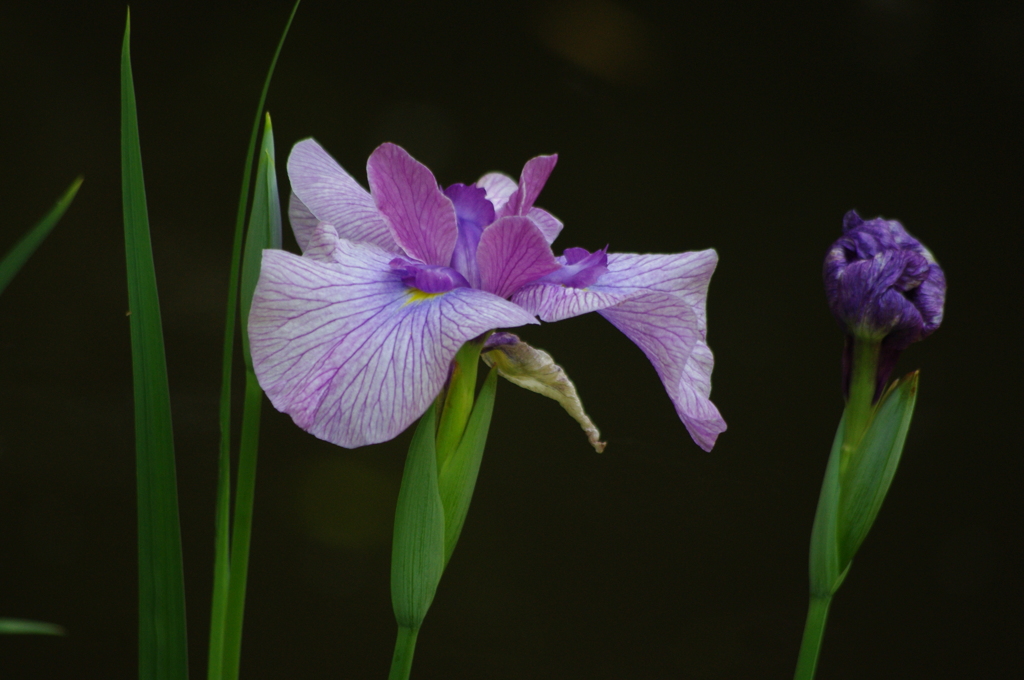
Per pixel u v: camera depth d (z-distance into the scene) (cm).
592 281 134
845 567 135
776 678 228
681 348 132
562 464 250
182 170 269
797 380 262
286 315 128
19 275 253
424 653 228
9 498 233
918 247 135
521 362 136
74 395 246
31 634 222
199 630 234
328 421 127
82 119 269
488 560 240
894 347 135
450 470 132
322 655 228
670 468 250
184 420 243
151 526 131
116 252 263
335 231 132
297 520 239
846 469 135
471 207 134
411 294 131
